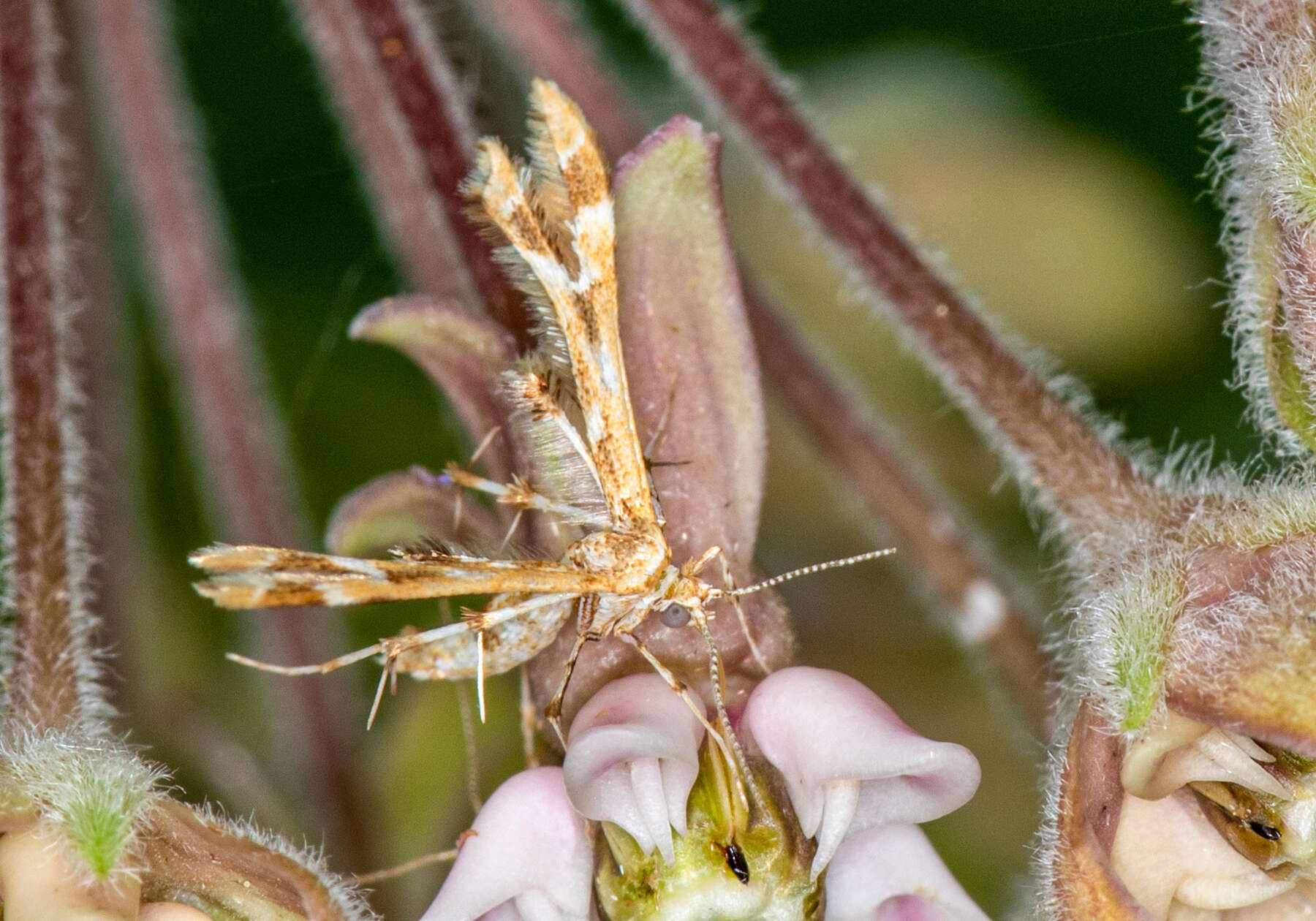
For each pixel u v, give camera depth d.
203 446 0.12
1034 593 0.11
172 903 0.09
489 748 0.11
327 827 0.11
